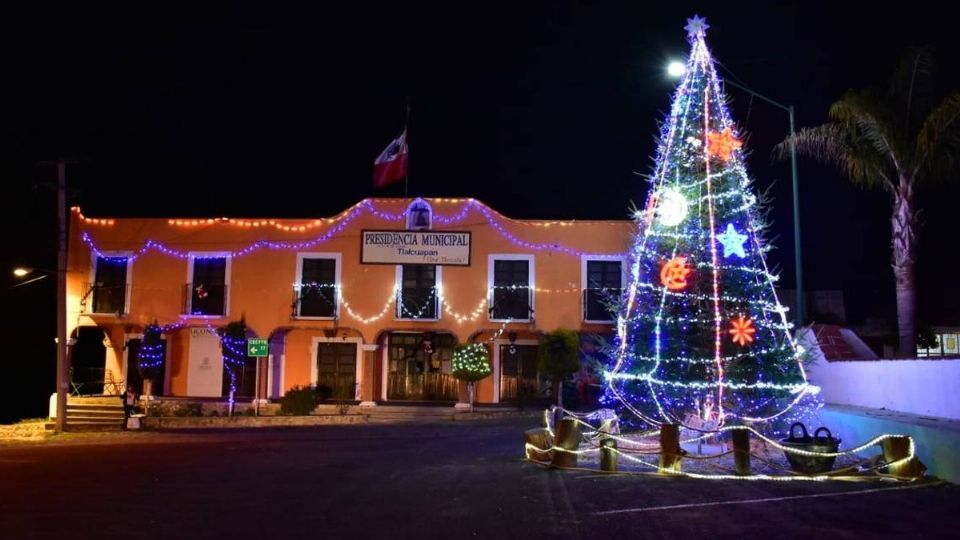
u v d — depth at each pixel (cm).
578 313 2942
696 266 1464
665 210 1454
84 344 3250
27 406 3419
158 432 2548
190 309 3036
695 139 1472
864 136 1881
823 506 912
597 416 1658
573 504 953
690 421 1501
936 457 1079
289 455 1609
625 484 1100
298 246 3033
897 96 1836
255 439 2134
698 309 1466
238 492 1084
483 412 2803
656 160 1653
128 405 2761
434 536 796
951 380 1225
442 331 3012
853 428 1346
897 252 1880
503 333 3008
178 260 3061
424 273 3014
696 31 1508
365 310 2997
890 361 1432
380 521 873
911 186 1858
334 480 1200
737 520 845
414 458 1523
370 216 3022
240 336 2970
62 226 2627
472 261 2991
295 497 1038
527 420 2678
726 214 1467
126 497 1045
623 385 1545
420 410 2844
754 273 1466
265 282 3030
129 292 3052
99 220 3095
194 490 1105
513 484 1120
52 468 1389
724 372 1434
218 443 1986
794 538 761
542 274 2967
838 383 1670
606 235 2967
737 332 1388
